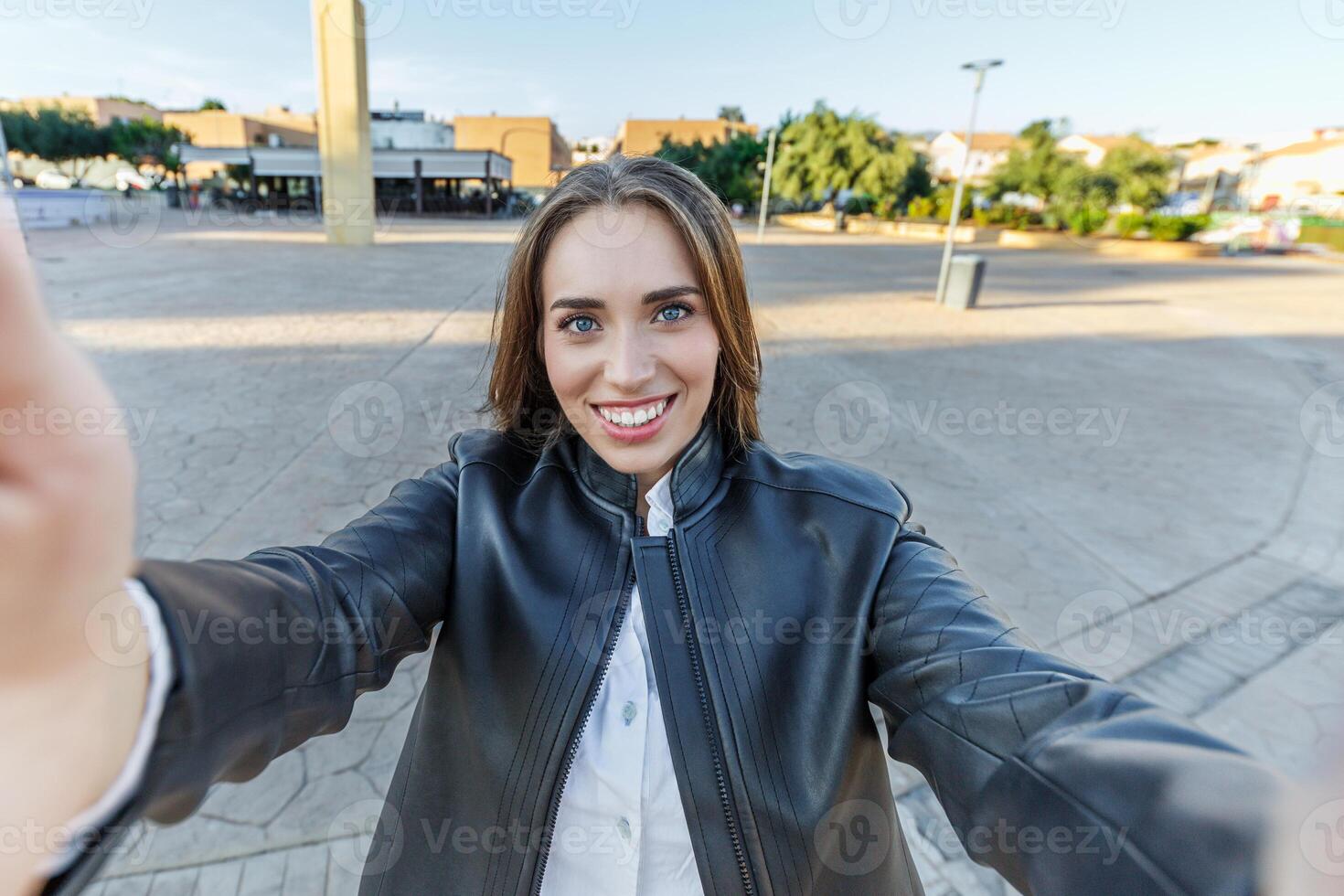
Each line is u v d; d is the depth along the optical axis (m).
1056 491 4.47
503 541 0.88
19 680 0.32
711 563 0.85
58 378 0.27
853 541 0.84
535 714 0.81
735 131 43.56
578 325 0.79
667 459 0.83
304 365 6.45
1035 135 30.27
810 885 0.78
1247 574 3.52
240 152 29.27
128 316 8.19
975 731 0.68
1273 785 0.46
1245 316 11.81
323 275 12.12
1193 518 4.15
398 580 0.82
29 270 0.26
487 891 0.81
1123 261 22.50
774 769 0.77
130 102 34.91
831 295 12.79
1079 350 8.73
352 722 2.31
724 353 0.89
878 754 0.86
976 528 3.90
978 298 13.25
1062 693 0.66
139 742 0.45
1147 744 0.56
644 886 0.81
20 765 0.35
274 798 2.01
